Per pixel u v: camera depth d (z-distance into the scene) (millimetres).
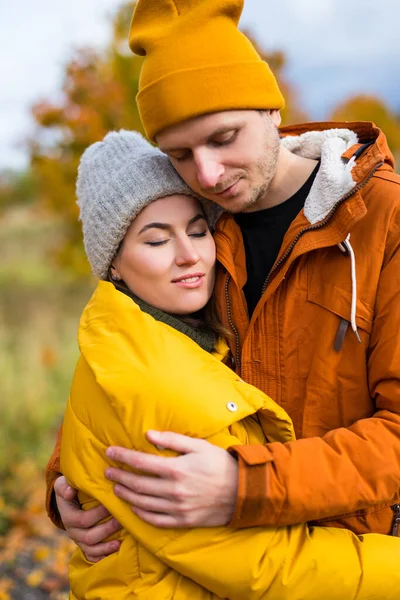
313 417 1642
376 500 1470
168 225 1698
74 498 1743
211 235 1835
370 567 1478
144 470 1449
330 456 1470
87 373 1634
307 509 1436
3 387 5469
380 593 1478
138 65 5762
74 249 6863
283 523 1452
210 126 1570
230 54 1593
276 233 1780
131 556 1555
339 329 1589
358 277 1574
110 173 1749
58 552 3639
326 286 1617
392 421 1521
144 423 1487
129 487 1479
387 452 1473
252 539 1461
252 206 1786
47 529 3938
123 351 1555
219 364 1626
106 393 1521
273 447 1471
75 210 6297
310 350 1646
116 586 1578
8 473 4566
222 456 1452
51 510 1936
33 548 3730
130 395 1503
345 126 1860
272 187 1764
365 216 1591
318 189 1613
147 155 1745
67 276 10523
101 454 1570
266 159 1649
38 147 6086
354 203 1524
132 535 1528
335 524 1638
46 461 4734
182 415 1480
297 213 1764
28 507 4117
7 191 16094
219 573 1450
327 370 1611
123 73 5801
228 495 1431
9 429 5055
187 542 1465
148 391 1496
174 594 1514
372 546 1519
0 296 9789
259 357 1710
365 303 1568
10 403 5262
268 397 1606
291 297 1660
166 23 1656
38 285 10641
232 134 1595
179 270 1712
